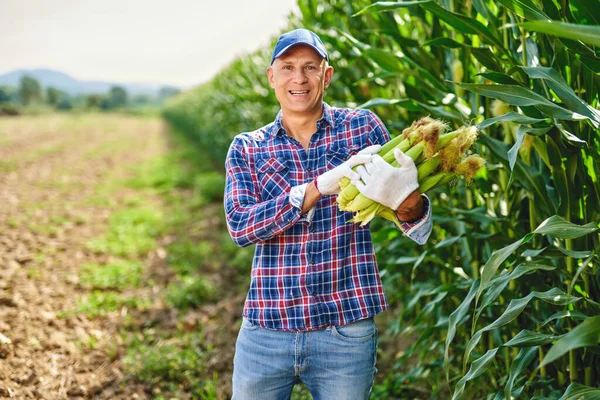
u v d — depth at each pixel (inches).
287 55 64.2
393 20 100.0
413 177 55.4
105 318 152.9
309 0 155.8
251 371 67.3
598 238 67.1
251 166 68.0
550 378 76.7
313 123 68.1
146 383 120.2
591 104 63.5
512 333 85.9
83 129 975.0
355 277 65.3
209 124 486.0
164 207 301.1
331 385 65.9
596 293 69.7
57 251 209.2
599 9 53.5
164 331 147.1
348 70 125.3
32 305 154.0
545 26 39.8
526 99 59.5
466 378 61.1
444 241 86.0
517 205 82.7
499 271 85.0
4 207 277.3
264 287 65.6
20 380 115.0
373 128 68.2
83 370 123.7
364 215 58.8
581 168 66.2
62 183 362.6
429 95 90.4
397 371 122.0
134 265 195.6
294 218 60.1
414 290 114.7
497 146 74.5
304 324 64.1
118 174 419.5
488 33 69.5
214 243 228.1
